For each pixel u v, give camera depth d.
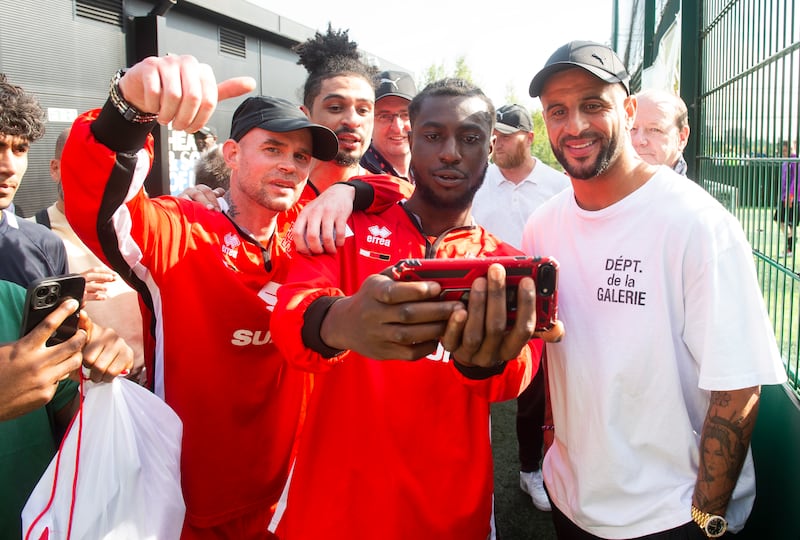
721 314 1.47
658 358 1.54
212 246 1.94
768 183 2.12
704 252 1.49
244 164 1.98
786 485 1.79
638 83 6.92
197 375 1.90
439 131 1.62
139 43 7.30
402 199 1.78
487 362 1.14
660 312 1.54
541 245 1.84
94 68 6.80
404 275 1.13
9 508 1.65
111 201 1.53
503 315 1.07
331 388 1.60
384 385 1.56
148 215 1.83
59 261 2.31
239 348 1.95
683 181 1.59
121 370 1.62
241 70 9.45
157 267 1.84
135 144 1.47
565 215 1.75
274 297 2.01
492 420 4.21
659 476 1.57
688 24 3.37
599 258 1.62
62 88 6.41
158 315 1.91
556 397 1.75
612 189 1.62
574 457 1.67
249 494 2.01
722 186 2.81
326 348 1.30
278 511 1.83
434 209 1.69
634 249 1.57
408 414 1.55
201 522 1.94
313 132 2.00
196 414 1.91
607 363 1.58
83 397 1.62
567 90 1.57
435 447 1.56
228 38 9.12
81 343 1.39
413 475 1.54
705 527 1.51
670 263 1.54
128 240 1.74
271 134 1.94
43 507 1.54
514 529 2.90
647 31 5.64
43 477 1.58
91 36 6.74
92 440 1.61
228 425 1.94
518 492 3.25
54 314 1.32
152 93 1.21
